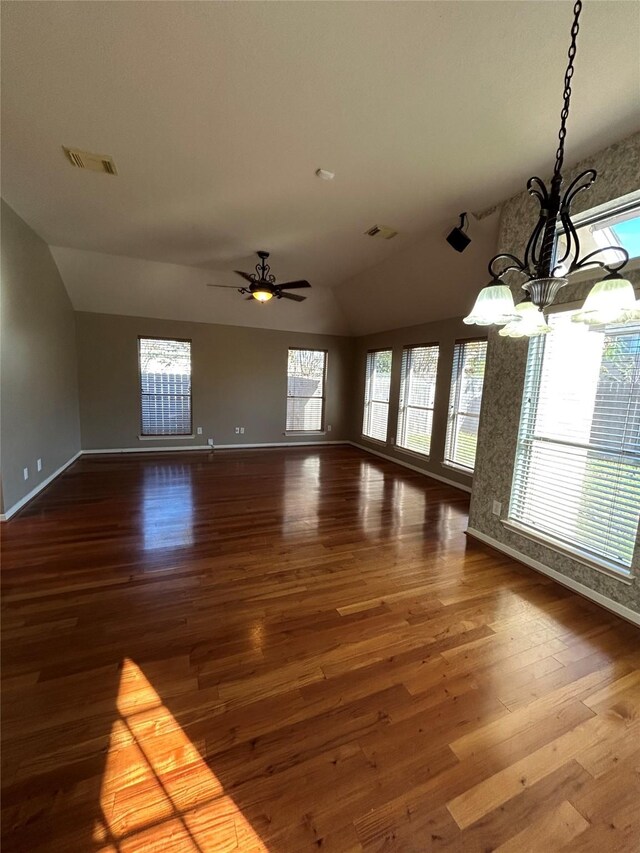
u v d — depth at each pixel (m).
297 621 2.08
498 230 3.10
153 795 1.18
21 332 3.67
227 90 1.90
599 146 2.28
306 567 2.70
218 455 6.44
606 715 1.54
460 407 5.01
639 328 2.20
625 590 2.21
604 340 2.38
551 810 1.18
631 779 1.28
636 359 2.22
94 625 2.00
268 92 1.91
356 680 1.68
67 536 3.09
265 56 1.68
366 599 2.32
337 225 3.62
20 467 3.67
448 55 1.65
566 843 1.10
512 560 2.91
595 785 1.26
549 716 1.52
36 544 2.93
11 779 1.21
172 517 3.57
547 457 2.74
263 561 2.77
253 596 2.31
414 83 1.82
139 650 1.82
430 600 2.34
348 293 6.14
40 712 1.46
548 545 2.66
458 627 2.08
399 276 4.94
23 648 1.81
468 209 3.21
